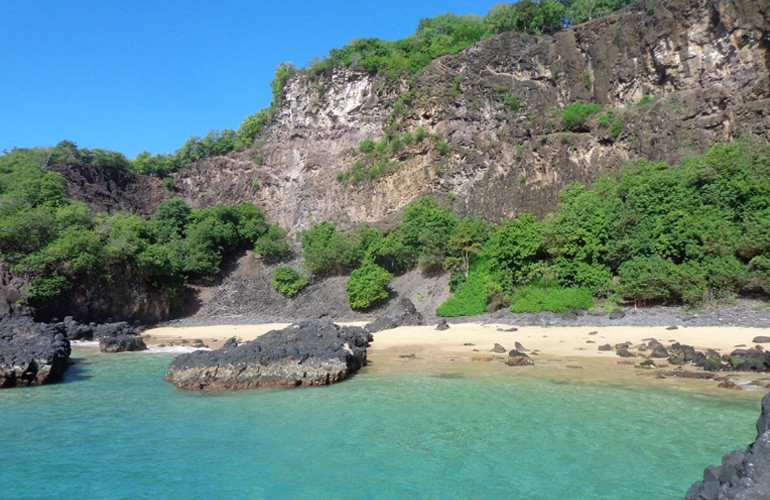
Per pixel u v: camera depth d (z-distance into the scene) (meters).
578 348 27.86
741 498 7.35
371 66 76.56
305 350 21.94
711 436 13.26
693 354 23.31
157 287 56.09
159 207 70.56
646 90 53.09
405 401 18.02
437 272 51.69
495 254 44.38
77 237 50.75
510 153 58.72
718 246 34.28
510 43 64.81
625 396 17.56
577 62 59.75
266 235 68.19
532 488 10.62
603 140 52.47
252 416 16.53
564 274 40.53
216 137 92.44
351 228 67.06
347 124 77.81
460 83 65.12
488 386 19.91
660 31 51.25
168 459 12.84
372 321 46.03
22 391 21.52
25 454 13.37
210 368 21.22
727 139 44.59
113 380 23.84
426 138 64.31
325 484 11.16
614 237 40.25
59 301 49.91
